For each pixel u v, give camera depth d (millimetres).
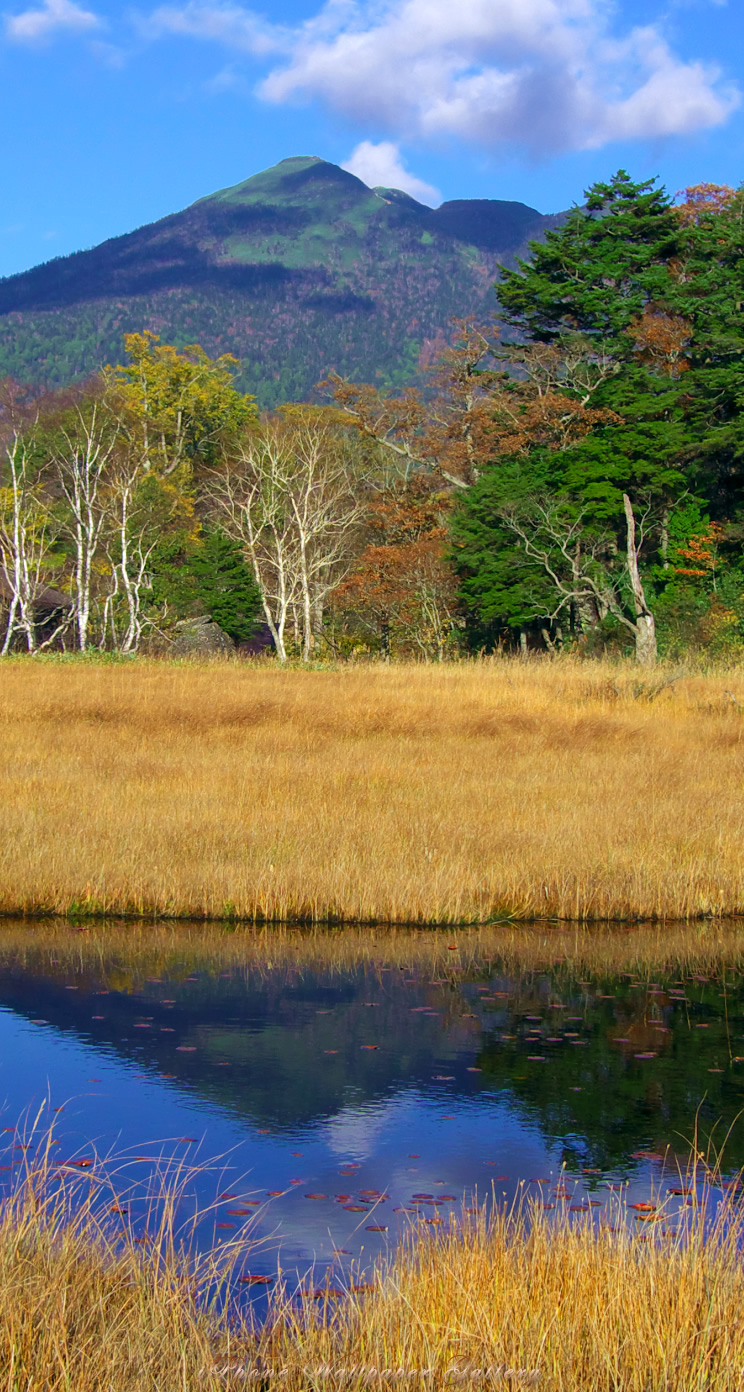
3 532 62219
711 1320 4844
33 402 103875
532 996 11070
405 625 65875
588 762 21797
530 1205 6652
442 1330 4801
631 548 51312
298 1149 7617
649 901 14023
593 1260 5242
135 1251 5535
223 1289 5742
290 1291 5691
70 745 22562
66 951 12148
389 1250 6176
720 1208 6406
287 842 15000
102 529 68125
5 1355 4527
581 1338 4812
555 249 65062
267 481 70000
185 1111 8203
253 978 11445
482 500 59688
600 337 63688
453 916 13500
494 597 57719
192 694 32094
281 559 60875
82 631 54406
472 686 33750
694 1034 10094
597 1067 9273
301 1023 10133
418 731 25906
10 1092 8469
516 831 15852
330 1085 8750
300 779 19250
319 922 13484
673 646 49406
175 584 71312
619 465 56250
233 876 13805
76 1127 7867
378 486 79688
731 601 51312
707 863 14930
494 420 67500
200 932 12992
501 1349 4711
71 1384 4434
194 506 93125
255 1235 6387
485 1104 8484
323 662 49688
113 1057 9219
